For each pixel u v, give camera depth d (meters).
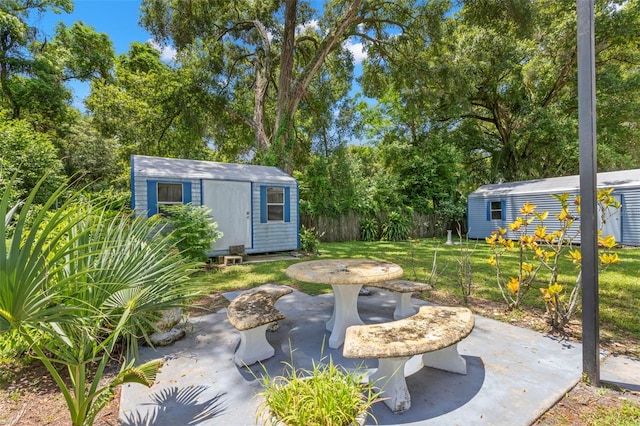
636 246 9.13
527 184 12.34
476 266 6.69
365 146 19.19
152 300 2.02
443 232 14.81
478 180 18.84
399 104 16.28
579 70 2.17
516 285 3.70
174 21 11.29
